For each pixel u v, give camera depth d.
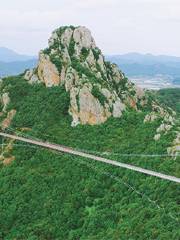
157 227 131.62
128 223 143.25
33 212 179.12
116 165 178.25
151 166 168.12
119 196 164.12
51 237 164.38
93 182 176.38
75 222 165.38
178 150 168.00
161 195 148.50
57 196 179.88
